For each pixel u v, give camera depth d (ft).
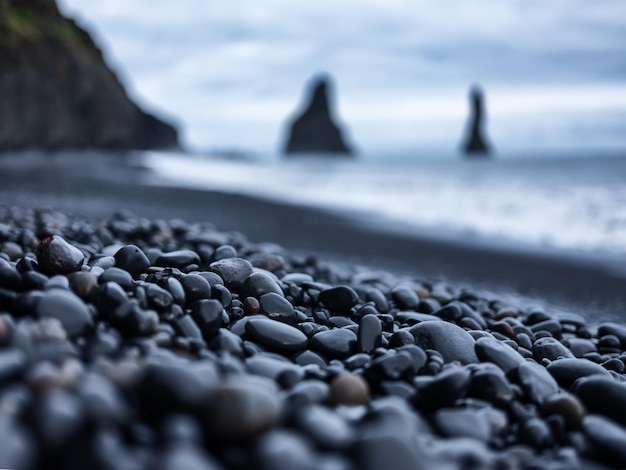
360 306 10.90
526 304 19.74
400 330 8.66
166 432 4.36
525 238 37.99
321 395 6.11
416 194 69.36
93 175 66.39
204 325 7.64
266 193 64.80
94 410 4.22
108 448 4.00
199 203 46.85
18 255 11.37
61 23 103.30
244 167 152.56
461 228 42.14
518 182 87.71
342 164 207.21
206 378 5.23
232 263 10.36
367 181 93.81
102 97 107.34
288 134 540.93
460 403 6.66
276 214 44.55
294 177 105.19
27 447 3.84
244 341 7.86
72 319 6.46
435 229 41.14
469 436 5.84
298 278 12.51
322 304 10.61
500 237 38.22
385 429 4.64
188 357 6.71
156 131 169.78
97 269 8.51
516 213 51.31
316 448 4.61
